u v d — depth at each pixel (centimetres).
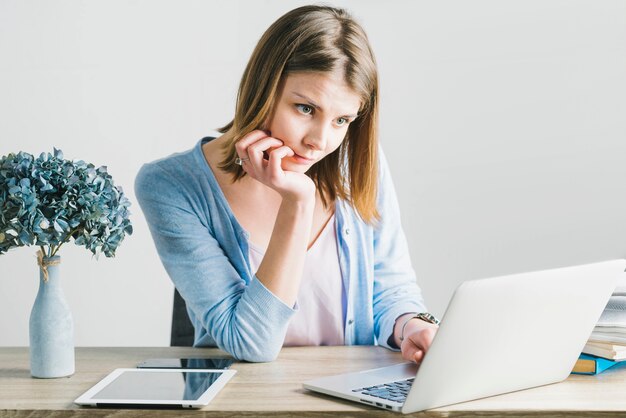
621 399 126
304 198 150
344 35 146
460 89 315
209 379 135
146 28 318
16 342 330
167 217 163
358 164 167
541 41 310
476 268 321
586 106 311
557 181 314
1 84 321
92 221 135
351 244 178
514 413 120
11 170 135
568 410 120
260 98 148
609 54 308
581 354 145
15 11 318
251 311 150
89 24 318
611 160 311
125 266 327
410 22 313
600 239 314
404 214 321
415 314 166
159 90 320
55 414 121
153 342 329
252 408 120
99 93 320
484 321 117
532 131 314
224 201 167
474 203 318
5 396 128
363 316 179
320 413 119
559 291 126
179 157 170
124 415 120
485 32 312
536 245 317
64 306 141
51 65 320
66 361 141
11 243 135
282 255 150
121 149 321
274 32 147
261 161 149
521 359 127
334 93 143
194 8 316
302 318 176
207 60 318
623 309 145
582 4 308
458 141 317
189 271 161
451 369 118
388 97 316
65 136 322
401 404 118
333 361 153
